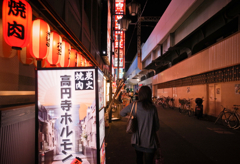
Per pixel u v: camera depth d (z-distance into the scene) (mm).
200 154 4469
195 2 10008
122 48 19609
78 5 5746
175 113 13383
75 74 2510
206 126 8156
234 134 6594
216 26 10453
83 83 2510
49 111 2459
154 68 31594
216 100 10500
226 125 8180
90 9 7922
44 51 2467
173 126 8141
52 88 2488
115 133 6777
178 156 4320
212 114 10930
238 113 7793
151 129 2494
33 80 3012
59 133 2451
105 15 11156
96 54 9680
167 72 20750
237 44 7684
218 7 8500
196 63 12297
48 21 2730
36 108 2441
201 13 10250
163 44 19016
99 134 2512
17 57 2516
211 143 5430
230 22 9359
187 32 12375
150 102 2686
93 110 2492
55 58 3098
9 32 1918
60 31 3174
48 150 2424
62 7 3912
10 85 2332
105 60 12766
